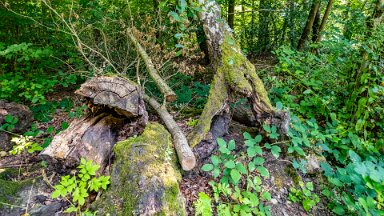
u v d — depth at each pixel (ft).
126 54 14.39
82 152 7.02
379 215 6.34
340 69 11.51
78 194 5.83
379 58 9.61
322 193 8.01
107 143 7.76
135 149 6.85
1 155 8.52
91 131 7.64
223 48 9.63
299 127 8.82
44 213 6.05
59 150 6.83
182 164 7.18
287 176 8.29
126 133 8.55
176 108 12.12
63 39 14.88
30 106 12.41
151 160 6.63
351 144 9.53
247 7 24.49
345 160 9.11
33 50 11.73
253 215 6.86
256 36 23.06
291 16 21.98
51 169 7.23
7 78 12.51
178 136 8.07
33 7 15.24
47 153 6.70
